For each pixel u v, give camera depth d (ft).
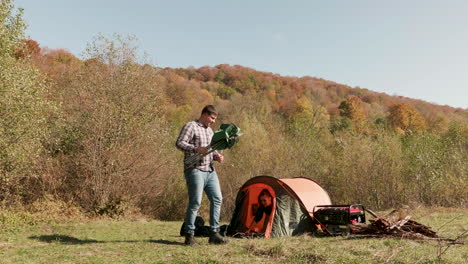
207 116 18.83
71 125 44.80
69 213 35.86
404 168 57.11
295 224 24.23
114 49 48.47
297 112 143.02
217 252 16.19
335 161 63.57
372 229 20.53
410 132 62.90
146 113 48.80
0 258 15.56
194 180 18.08
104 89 46.39
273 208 24.58
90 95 46.44
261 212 24.90
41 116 37.32
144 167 45.98
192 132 18.33
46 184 41.93
